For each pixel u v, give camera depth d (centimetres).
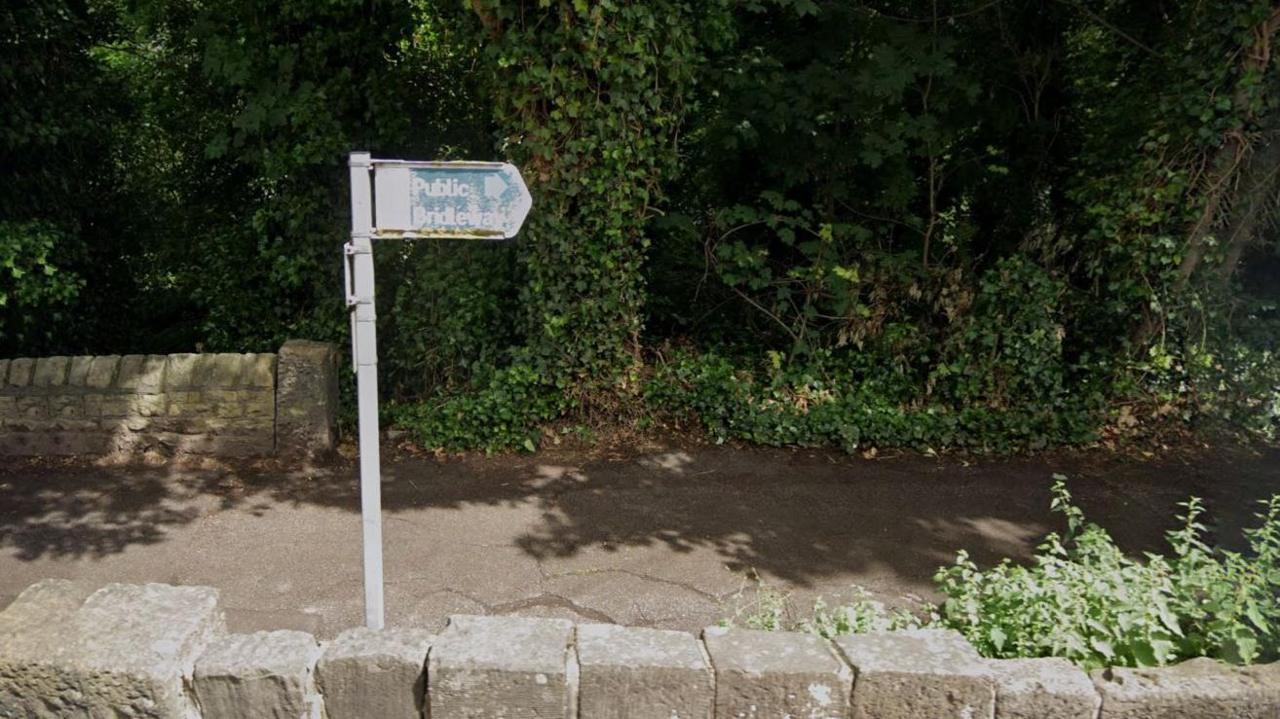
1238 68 628
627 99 628
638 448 653
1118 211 669
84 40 760
